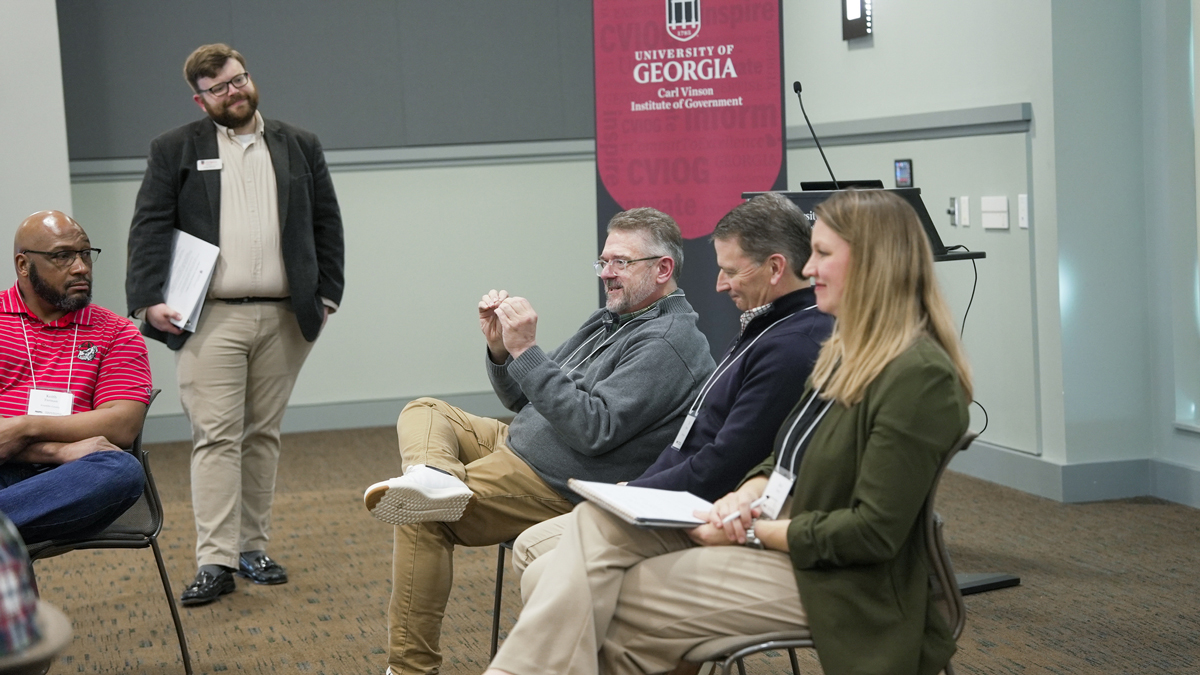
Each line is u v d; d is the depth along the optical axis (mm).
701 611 1827
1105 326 4316
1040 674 2701
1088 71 4211
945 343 1780
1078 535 3877
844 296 1790
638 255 2521
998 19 4441
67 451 2664
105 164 6004
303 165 3555
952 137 4750
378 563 3898
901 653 1702
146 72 6020
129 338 2920
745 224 2230
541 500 2508
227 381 3496
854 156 5371
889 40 5094
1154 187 4242
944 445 1691
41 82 5098
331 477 5332
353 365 6504
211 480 3506
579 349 2725
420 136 6391
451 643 3045
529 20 6434
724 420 2232
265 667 2920
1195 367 4207
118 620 3352
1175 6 4090
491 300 2652
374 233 6430
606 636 1902
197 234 3441
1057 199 4227
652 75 3871
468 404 6621
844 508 1776
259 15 6133
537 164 6559
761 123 3900
